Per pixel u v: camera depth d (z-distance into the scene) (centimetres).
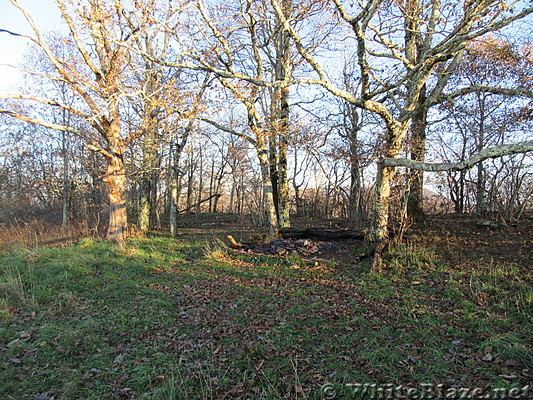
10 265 863
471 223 984
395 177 894
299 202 2614
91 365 437
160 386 385
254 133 1141
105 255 982
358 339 463
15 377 409
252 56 1270
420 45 928
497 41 743
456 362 394
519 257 680
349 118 1683
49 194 2128
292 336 482
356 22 660
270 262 874
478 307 523
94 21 1002
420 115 1079
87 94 1127
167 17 873
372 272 712
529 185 1040
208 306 617
